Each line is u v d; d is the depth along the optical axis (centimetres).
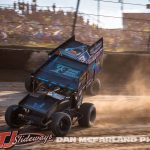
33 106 1736
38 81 1889
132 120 2141
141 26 4194
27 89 2733
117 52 3991
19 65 3534
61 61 1988
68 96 1825
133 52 4059
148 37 4138
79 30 3912
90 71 2066
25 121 1748
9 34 3756
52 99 1761
